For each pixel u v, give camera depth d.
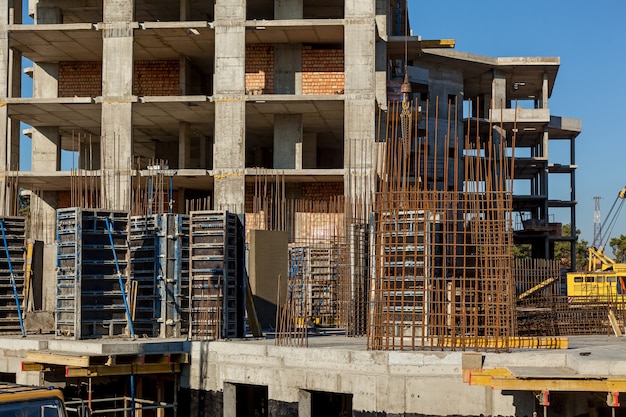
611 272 52.69
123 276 28.20
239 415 26.20
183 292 28.98
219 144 49.69
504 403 21.77
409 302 25.25
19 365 28.75
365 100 49.03
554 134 102.56
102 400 26.61
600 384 19.27
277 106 51.00
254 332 29.80
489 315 23.92
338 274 36.28
